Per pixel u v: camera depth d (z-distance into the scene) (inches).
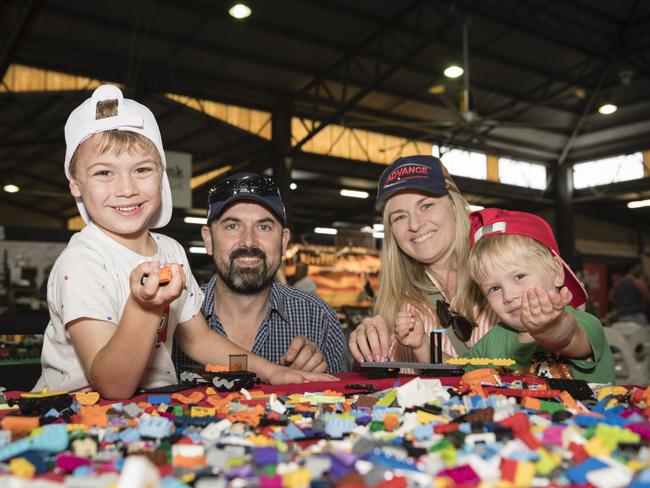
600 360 54.0
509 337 61.8
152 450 22.8
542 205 627.8
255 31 351.6
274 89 430.6
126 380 40.3
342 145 501.4
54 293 50.3
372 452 21.7
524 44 404.2
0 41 313.1
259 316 84.2
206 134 463.2
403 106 474.6
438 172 74.5
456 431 24.3
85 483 17.1
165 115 434.3
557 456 21.0
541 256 53.8
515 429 24.6
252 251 78.4
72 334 46.3
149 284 37.8
